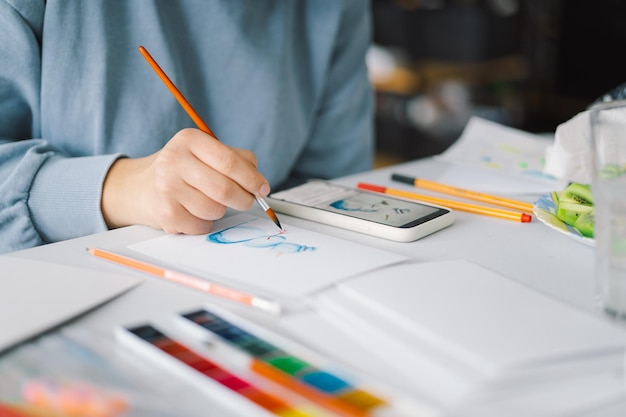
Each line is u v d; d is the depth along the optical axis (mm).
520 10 2102
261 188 620
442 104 2123
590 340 393
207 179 598
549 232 619
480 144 885
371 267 520
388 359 391
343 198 693
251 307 465
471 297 455
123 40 884
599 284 454
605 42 2031
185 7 925
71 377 383
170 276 513
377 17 2176
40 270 531
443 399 352
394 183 793
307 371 371
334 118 1126
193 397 362
